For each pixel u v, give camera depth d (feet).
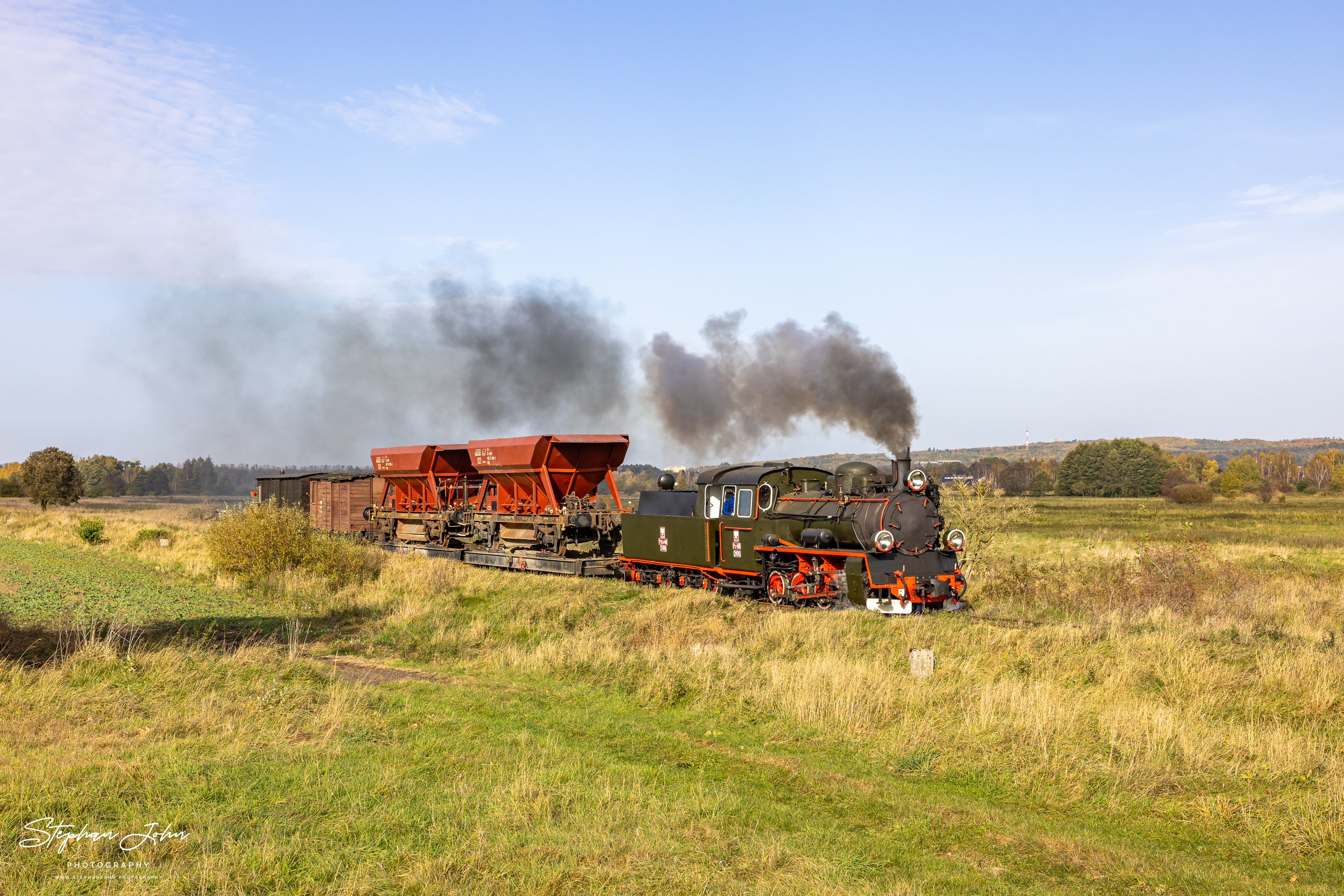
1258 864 21.34
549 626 55.47
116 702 33.32
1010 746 29.43
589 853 20.45
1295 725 31.24
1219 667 37.06
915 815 24.26
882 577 52.01
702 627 50.93
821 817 24.18
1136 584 61.46
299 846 20.25
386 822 22.07
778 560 59.47
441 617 59.11
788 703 34.88
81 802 22.03
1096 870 20.70
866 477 55.72
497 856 20.17
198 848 20.08
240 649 44.75
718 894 18.58
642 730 33.01
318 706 34.65
